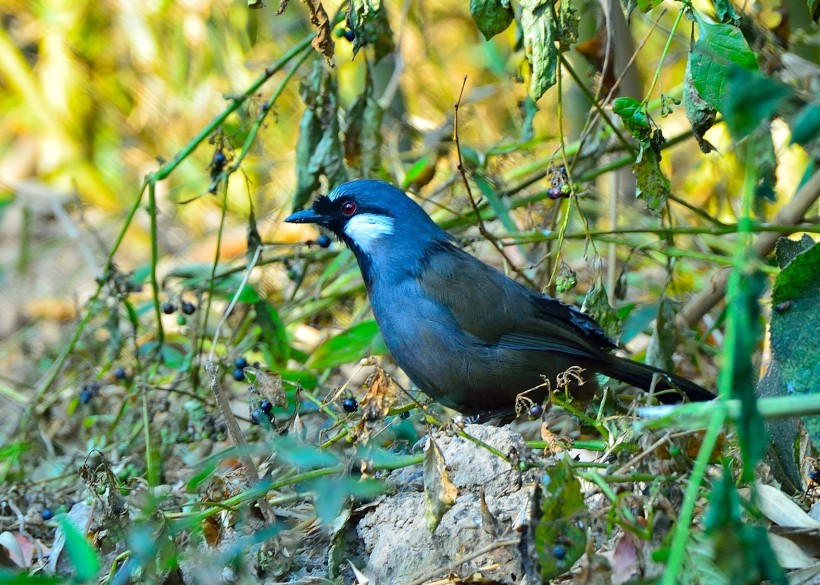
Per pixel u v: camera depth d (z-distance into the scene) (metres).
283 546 7.63
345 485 6.03
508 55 16.41
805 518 7.09
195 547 7.23
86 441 12.05
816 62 11.94
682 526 5.48
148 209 11.26
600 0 10.12
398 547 7.54
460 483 7.85
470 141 15.07
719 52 8.09
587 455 9.21
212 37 16.95
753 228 10.04
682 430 6.71
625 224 14.11
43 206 17.78
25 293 17.19
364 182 10.58
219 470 10.53
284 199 15.66
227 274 12.15
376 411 7.29
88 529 7.63
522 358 10.03
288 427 8.53
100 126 18.62
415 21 15.83
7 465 11.27
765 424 7.77
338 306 13.70
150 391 10.83
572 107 14.21
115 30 17.91
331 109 10.88
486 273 10.30
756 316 5.64
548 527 5.96
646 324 11.38
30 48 18.91
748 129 5.73
